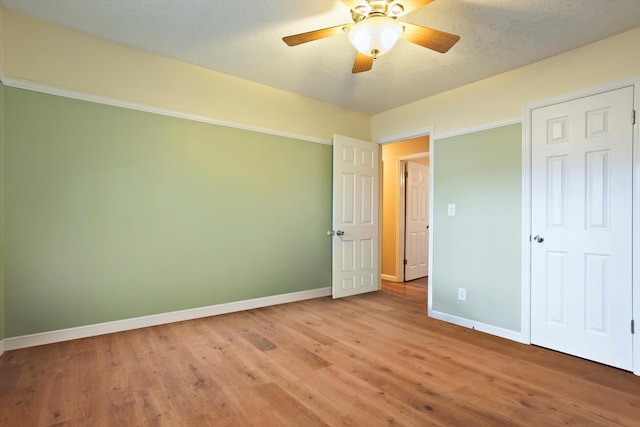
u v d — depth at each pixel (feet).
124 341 8.80
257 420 5.58
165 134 10.18
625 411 5.96
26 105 8.20
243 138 11.74
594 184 8.23
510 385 6.86
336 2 7.24
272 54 9.75
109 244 9.30
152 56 9.91
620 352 7.72
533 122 9.43
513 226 9.75
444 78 10.80
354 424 5.50
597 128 8.21
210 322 10.48
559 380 7.11
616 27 7.72
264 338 9.22
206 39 8.98
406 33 6.72
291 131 12.93
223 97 11.25
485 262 10.37
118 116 9.41
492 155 10.36
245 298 11.89
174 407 5.91
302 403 6.08
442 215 11.70
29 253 8.25
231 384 6.72
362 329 10.14
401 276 17.62
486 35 8.20
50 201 8.50
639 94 7.59
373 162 14.98
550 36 8.16
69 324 8.77
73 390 6.40
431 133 12.36
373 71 10.44
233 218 11.55
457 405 6.09
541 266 9.12
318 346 8.73
